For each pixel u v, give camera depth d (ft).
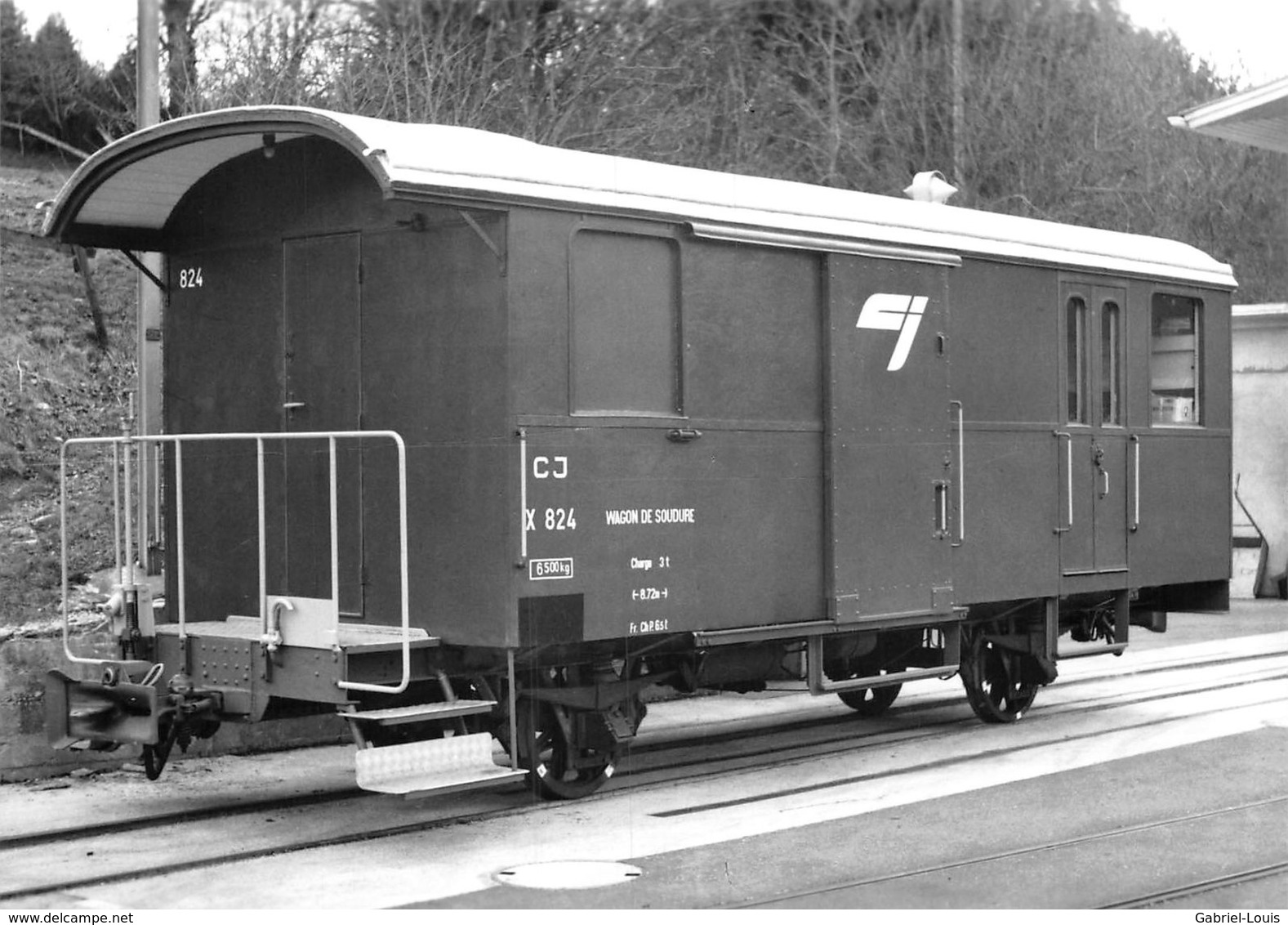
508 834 26.86
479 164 26.68
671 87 61.72
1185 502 43.88
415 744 25.43
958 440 36.45
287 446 30.37
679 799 29.96
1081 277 40.32
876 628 33.99
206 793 30.48
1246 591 75.15
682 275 30.17
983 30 79.66
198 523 31.94
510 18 54.44
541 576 27.35
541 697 28.86
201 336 31.99
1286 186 88.53
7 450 47.21
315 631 26.25
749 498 31.45
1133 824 27.30
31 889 22.86
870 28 75.77
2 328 53.78
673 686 32.37
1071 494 39.75
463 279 27.71
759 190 32.48
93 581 40.68
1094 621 43.65
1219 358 45.47
